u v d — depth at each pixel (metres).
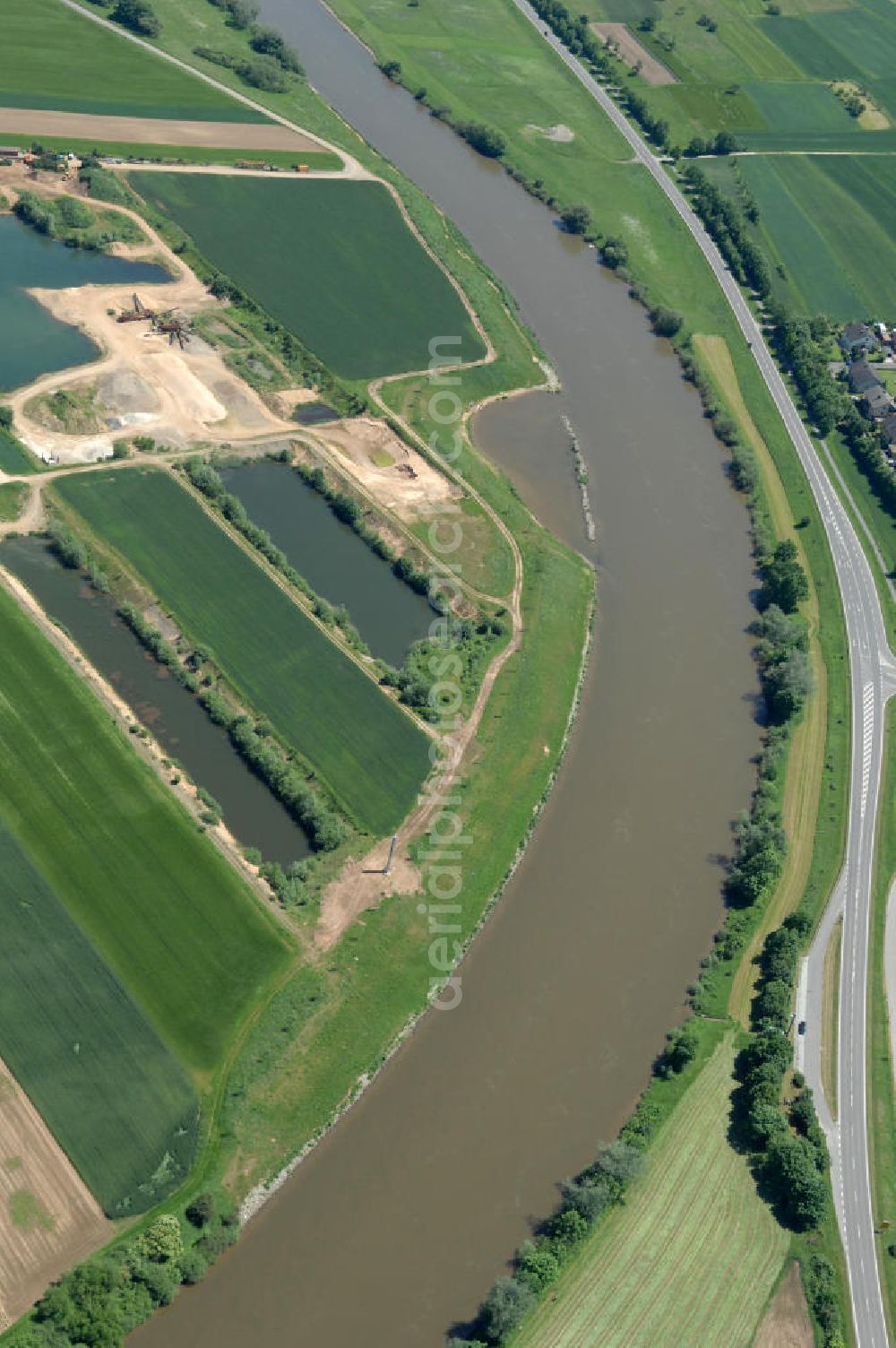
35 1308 123.38
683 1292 137.12
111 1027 145.00
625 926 173.88
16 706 173.38
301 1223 137.50
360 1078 149.88
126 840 162.25
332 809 173.12
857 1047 164.00
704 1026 163.12
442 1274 136.25
